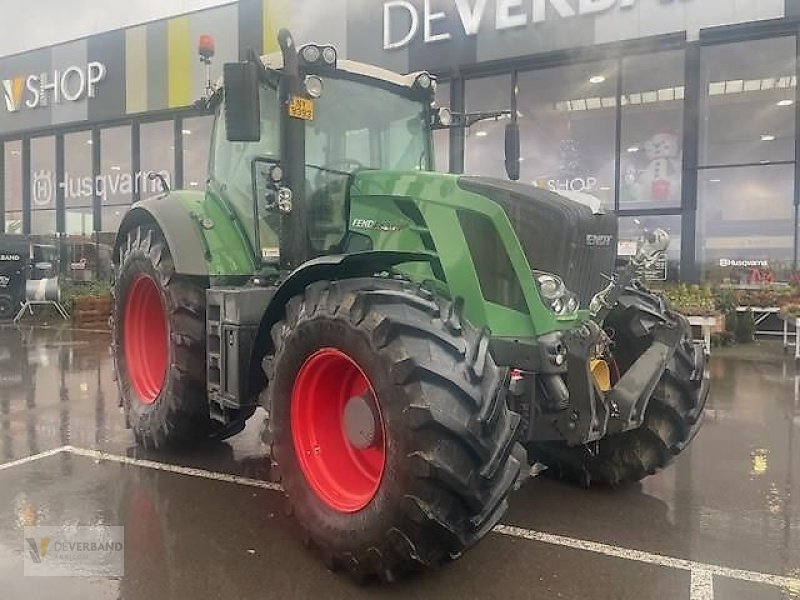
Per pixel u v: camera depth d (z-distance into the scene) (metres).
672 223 11.62
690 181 11.41
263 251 4.24
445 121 4.71
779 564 3.09
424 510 2.62
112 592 2.81
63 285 14.83
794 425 5.53
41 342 10.25
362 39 13.34
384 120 4.45
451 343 2.76
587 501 3.89
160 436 4.52
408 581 2.92
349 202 3.94
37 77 17.89
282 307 3.47
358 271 3.30
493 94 12.55
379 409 2.81
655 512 3.72
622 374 3.92
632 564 3.09
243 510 3.68
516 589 2.86
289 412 3.22
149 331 5.11
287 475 3.21
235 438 5.09
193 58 15.46
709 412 5.97
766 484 4.16
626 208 12.00
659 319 3.94
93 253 16.94
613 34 11.43
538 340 3.16
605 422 3.24
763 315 10.73
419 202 3.54
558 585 2.89
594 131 12.13
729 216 12.16
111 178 17.27
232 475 4.24
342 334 2.93
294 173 3.80
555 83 12.14
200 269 4.22
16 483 4.06
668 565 3.08
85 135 17.55
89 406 6.02
